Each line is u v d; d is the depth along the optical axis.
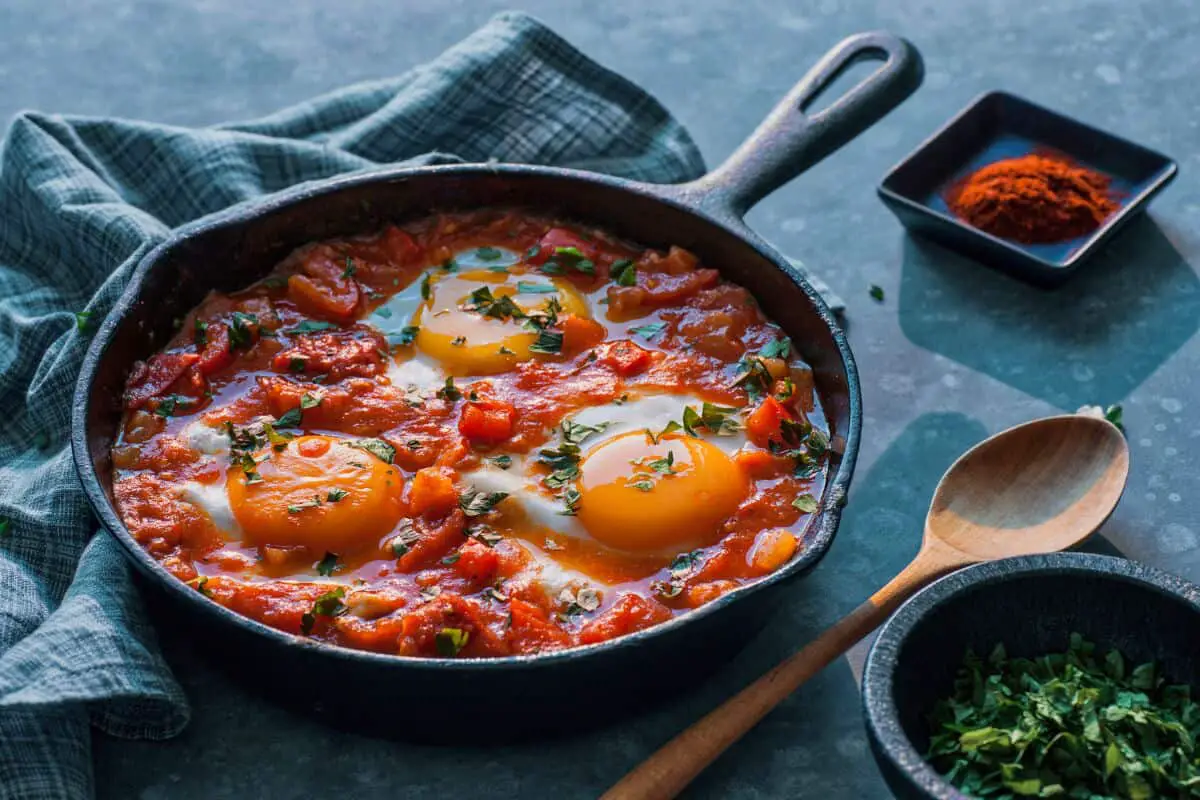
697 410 0.69
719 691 0.67
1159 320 0.79
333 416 0.69
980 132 0.84
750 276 0.73
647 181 0.84
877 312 0.79
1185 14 0.93
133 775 0.65
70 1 0.95
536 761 0.65
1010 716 0.61
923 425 0.75
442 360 0.71
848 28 0.93
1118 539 0.71
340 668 0.60
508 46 0.84
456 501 0.66
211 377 0.70
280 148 0.81
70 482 0.69
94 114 0.89
